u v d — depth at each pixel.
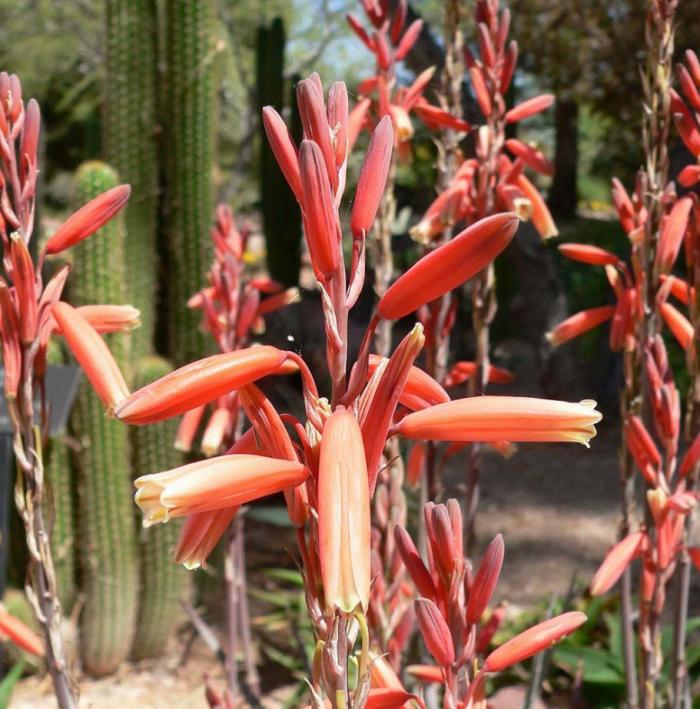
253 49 16.97
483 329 2.74
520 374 9.80
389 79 2.88
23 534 4.69
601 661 3.89
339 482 0.94
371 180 1.08
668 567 2.19
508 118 2.75
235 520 3.19
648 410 2.44
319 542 0.92
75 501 4.82
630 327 2.48
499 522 6.85
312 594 1.08
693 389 2.31
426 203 7.74
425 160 7.60
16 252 1.55
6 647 4.64
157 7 5.20
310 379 1.08
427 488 2.80
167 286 5.36
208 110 5.21
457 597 1.38
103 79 5.21
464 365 2.85
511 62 2.68
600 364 9.16
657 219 2.35
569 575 5.93
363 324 7.68
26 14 16.66
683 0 7.86
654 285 2.35
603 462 8.21
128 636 4.83
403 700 1.32
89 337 1.49
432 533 1.37
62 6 16.20
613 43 9.14
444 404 1.08
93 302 4.52
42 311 1.62
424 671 1.69
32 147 1.61
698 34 7.92
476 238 1.00
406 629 2.33
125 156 5.11
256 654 4.83
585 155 20.77
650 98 2.35
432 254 1.02
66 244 1.62
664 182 2.40
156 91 5.16
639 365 2.45
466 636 1.38
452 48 2.97
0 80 1.59
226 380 1.03
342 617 1.06
